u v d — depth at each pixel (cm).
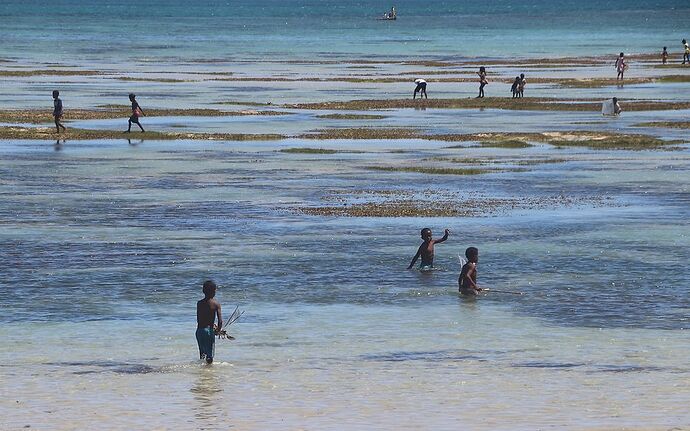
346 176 9975
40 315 5188
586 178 9869
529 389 3909
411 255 6594
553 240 7038
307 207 8300
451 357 4412
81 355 4453
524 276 6034
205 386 3972
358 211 8100
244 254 6631
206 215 7975
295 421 3500
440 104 17475
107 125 14162
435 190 9169
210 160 11038
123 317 5147
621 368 4225
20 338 4744
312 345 4622
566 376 4097
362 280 5944
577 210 8181
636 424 3431
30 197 8731
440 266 6297
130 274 6094
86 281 5925
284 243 6950
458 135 13212
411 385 3972
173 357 4416
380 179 9800
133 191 9075
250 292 5675
